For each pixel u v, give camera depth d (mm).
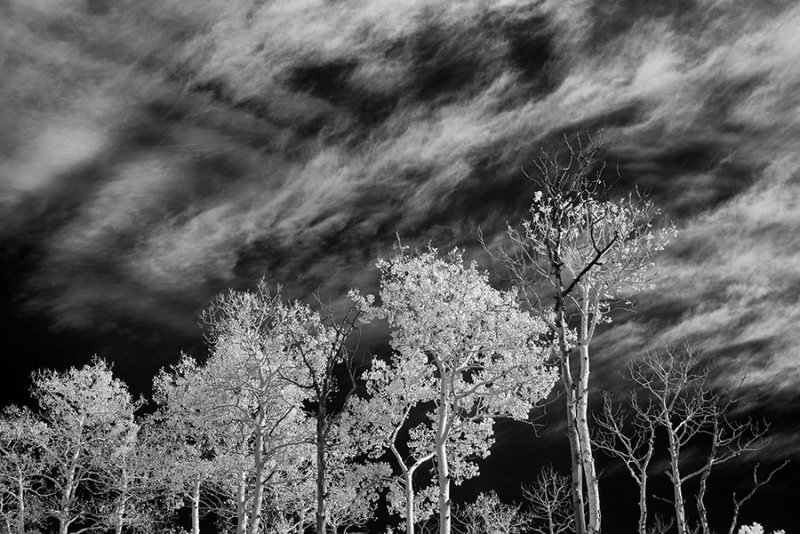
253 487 28891
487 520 28781
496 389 22984
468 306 23344
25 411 33094
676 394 18719
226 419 27359
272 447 26922
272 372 26594
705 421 18188
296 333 27391
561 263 12211
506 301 23344
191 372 29797
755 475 16453
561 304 12000
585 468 17188
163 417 30641
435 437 24328
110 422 33812
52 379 33531
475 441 24312
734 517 16062
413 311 24172
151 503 32094
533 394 22891
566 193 12570
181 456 29453
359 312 20172
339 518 26781
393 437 25188
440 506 21828
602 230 18297
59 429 33375
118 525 31094
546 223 12633
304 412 27594
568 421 11016
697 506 16500
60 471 32844
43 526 32094
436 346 23859
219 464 26906
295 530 29156
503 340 23234
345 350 19797
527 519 28734
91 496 32188
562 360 11531
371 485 25281
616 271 19234
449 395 23547
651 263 19203
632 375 19797
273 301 28344
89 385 33875
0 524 31219
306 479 27109
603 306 19812
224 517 28438
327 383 19359
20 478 32062
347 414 24547
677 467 18234
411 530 23719
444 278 23922
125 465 32219
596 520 16500
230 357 27375
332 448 24906
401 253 24703
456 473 24531
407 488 24234
